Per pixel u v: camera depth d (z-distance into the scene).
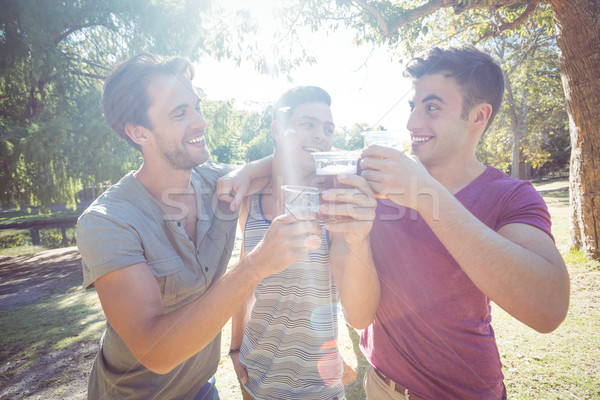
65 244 15.78
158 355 0.95
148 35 10.39
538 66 15.72
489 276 0.90
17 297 7.07
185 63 1.42
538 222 1.04
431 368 1.25
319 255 1.53
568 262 5.27
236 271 0.92
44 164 10.32
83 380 3.54
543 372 2.81
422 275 1.25
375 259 1.37
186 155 1.41
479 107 1.22
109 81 1.36
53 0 9.87
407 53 7.88
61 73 10.41
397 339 1.32
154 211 1.35
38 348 4.35
